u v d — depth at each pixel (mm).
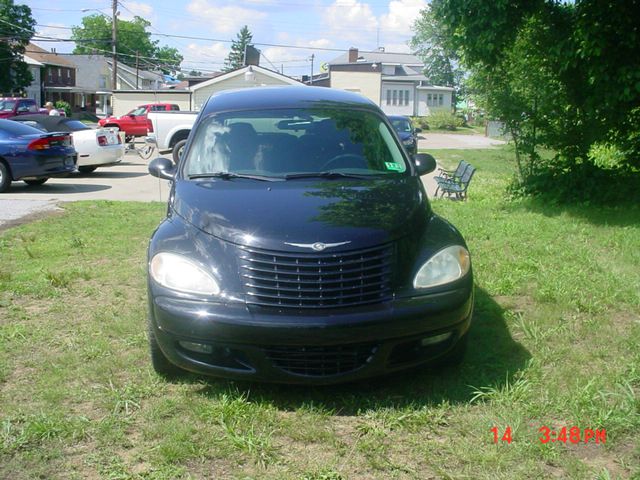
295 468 3320
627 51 8906
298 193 4633
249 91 6281
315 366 3943
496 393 3998
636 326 5086
